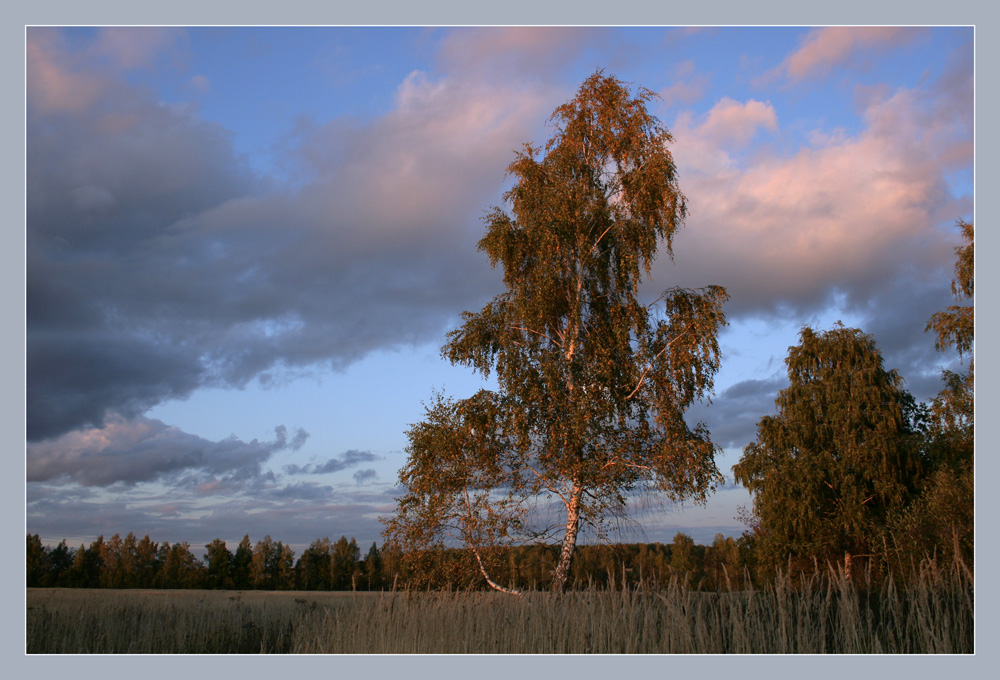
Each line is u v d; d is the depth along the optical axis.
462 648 9.54
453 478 14.59
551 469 14.58
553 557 14.34
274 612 13.71
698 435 15.39
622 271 16.55
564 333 16.41
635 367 15.77
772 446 28.94
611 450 14.92
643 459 14.95
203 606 13.70
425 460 14.81
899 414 27.86
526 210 16.75
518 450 14.82
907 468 25.20
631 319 16.02
